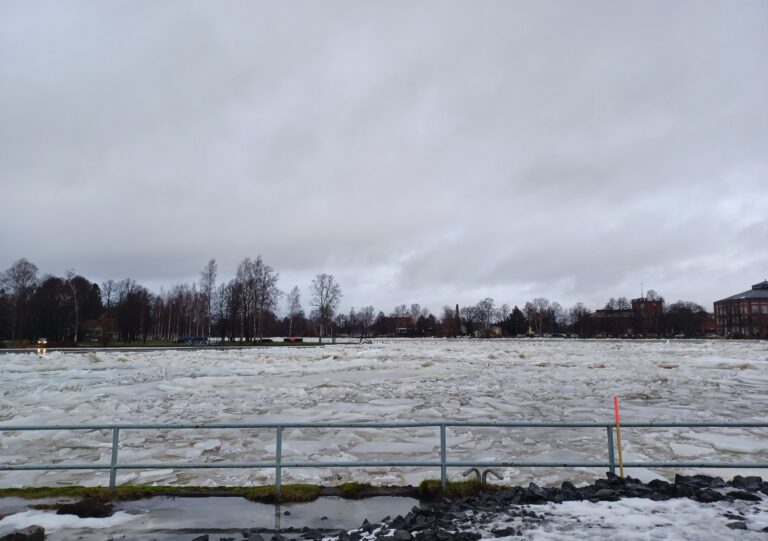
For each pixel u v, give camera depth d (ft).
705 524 18.51
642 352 165.58
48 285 265.54
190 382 81.30
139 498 25.72
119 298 362.74
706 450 37.96
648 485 24.63
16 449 39.58
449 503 23.75
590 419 51.26
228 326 315.37
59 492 25.98
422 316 526.16
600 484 25.08
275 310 288.30
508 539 17.67
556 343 269.64
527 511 21.15
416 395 67.77
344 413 54.24
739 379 86.63
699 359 129.70
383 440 41.65
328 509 24.29
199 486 26.76
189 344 253.03
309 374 97.55
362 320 509.35
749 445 39.34
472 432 44.70
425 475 32.32
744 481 25.30
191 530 21.68
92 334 274.57
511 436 42.96
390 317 564.71
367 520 22.20
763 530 17.78
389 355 150.20
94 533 21.33
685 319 402.31
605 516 19.88
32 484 31.35
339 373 99.35
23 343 213.66
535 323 475.31
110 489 26.07
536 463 25.16
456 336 476.13
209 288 292.81
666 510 20.47
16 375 95.25
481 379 87.25
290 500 25.21
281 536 20.76
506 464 25.07
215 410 56.08
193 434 44.39
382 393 69.77
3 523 22.26
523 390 72.74
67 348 206.28
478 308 518.78
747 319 428.15
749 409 57.47
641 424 25.04
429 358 137.59
